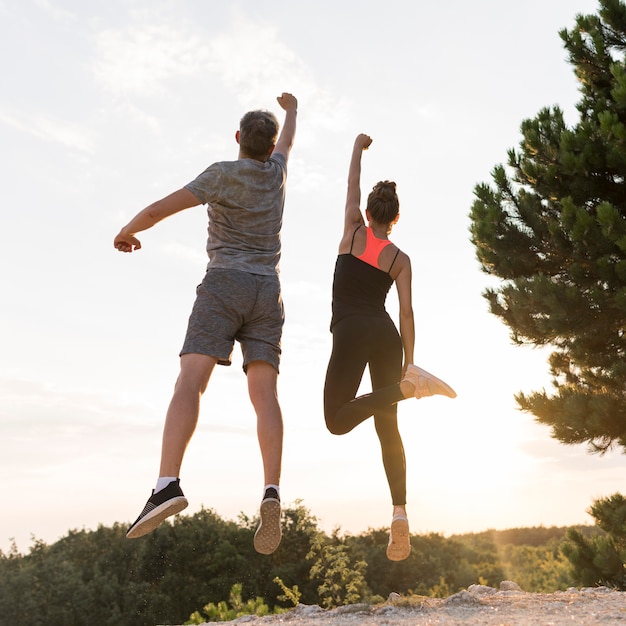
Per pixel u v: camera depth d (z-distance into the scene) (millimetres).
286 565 40500
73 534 51688
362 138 3850
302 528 38469
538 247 10703
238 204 2996
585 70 11148
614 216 8922
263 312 3031
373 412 3092
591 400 9586
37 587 45406
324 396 3367
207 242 3111
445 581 52156
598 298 9422
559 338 10445
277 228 3162
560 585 12875
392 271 3459
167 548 45250
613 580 9898
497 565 62594
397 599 3973
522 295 10023
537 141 10453
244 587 40688
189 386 2791
